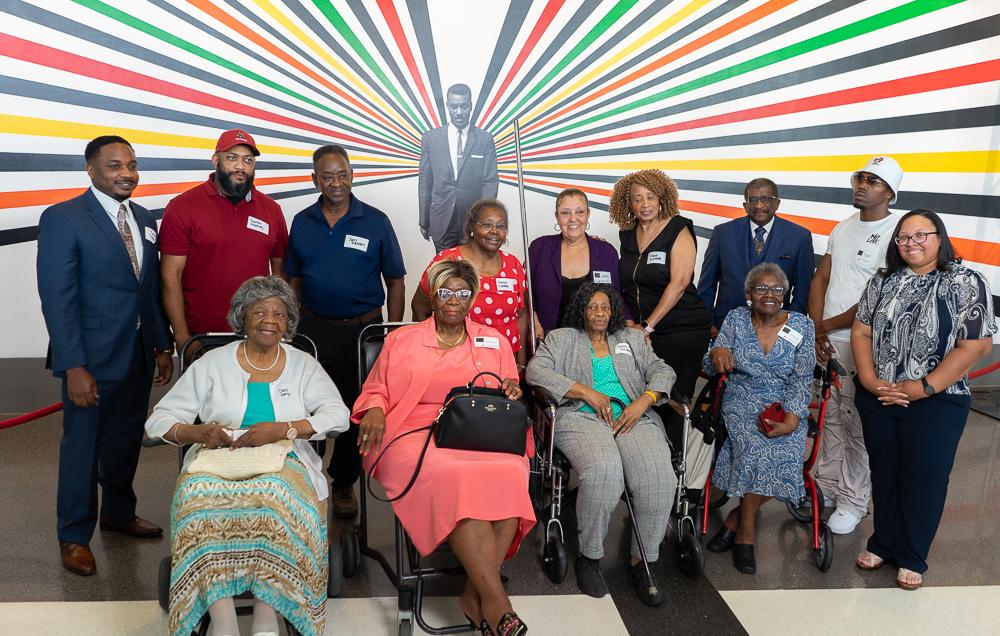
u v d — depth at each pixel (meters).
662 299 3.79
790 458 3.14
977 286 2.81
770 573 3.11
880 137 5.41
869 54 5.29
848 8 5.21
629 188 3.96
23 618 2.65
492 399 2.66
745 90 5.27
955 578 3.09
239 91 4.79
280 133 4.90
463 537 2.43
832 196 5.47
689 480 3.33
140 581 2.93
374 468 2.79
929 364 2.89
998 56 5.36
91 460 2.96
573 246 3.79
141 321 3.08
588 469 2.91
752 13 5.16
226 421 2.65
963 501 3.91
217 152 3.24
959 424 2.91
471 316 3.37
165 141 4.73
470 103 5.06
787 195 5.43
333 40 4.85
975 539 3.46
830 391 3.62
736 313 3.44
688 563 3.04
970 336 2.80
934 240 2.87
